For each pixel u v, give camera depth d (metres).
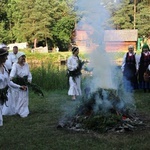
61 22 59.12
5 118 10.79
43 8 59.88
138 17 52.50
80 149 7.84
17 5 64.75
